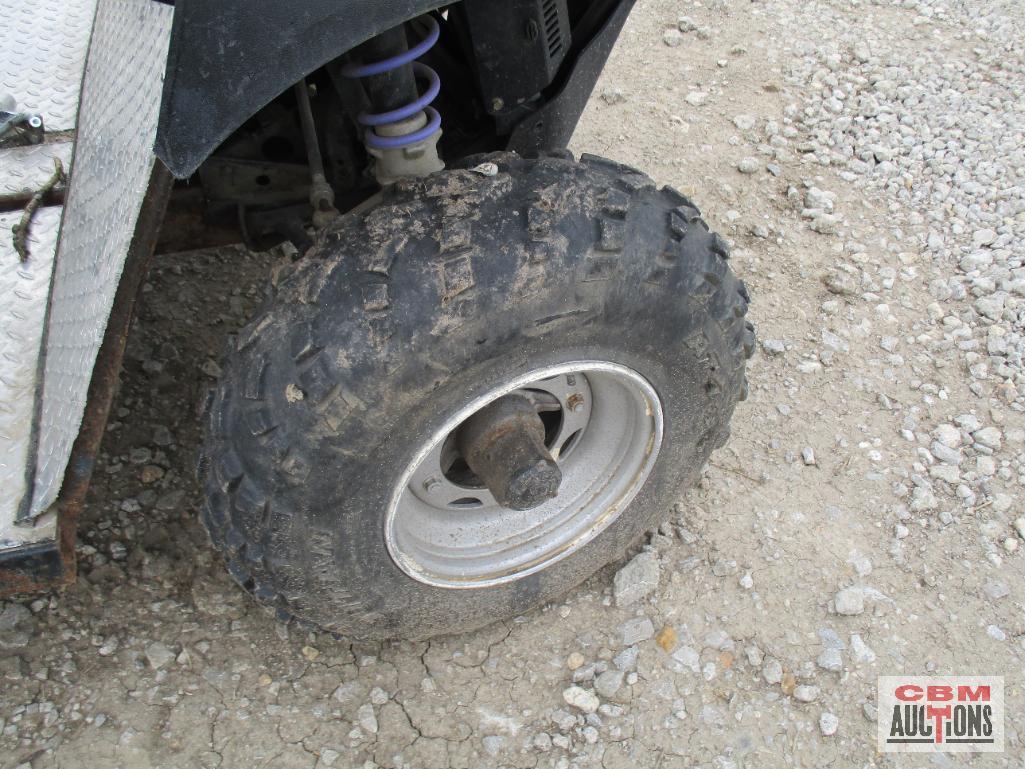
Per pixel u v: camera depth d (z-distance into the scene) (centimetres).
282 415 171
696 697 238
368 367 167
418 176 187
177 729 225
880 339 337
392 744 228
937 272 365
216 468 184
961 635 255
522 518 232
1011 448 304
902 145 423
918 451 301
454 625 234
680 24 488
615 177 195
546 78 225
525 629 250
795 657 247
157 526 262
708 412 226
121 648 238
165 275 328
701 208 383
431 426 181
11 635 235
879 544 276
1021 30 500
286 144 259
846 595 257
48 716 223
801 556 269
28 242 192
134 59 191
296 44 139
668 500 246
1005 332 339
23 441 170
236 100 140
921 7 516
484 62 221
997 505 287
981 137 426
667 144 415
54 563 166
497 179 179
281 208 252
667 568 263
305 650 241
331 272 170
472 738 230
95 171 189
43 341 177
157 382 296
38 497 159
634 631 248
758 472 291
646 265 184
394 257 168
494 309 170
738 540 272
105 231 173
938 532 280
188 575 253
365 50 188
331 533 186
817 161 411
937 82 460
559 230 174
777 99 446
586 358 192
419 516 218
